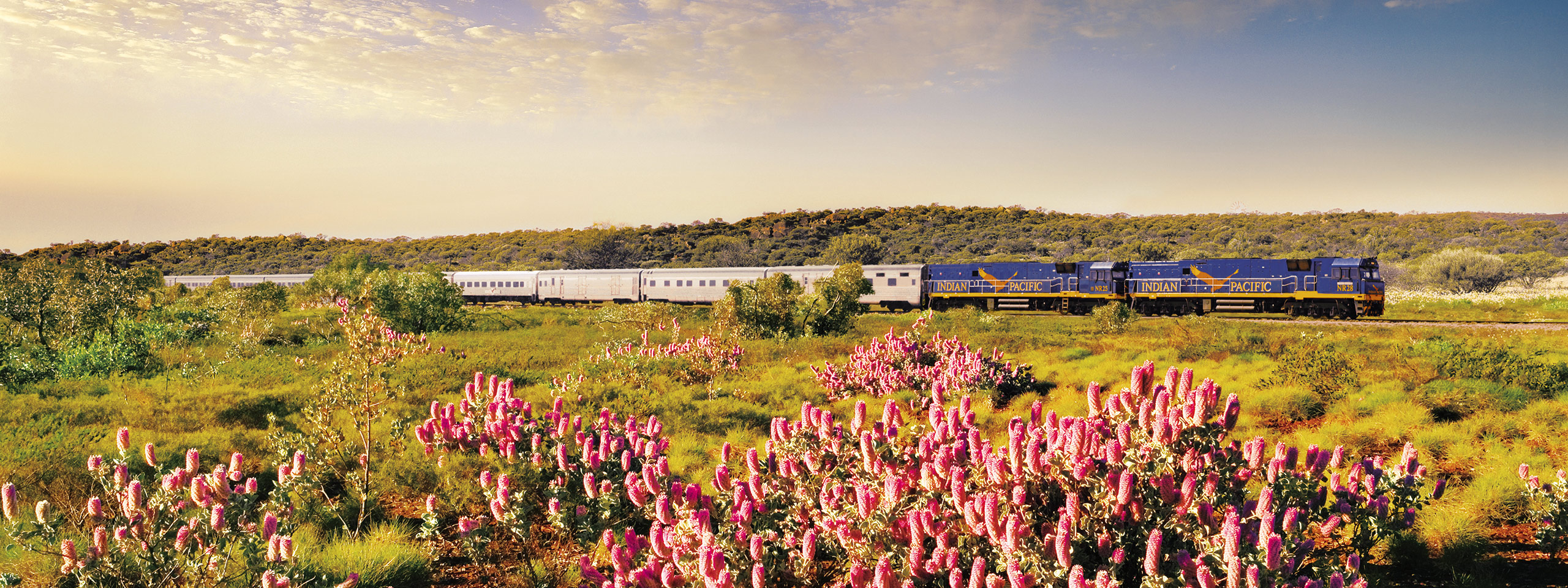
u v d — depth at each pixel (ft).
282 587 16.02
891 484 15.80
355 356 27.86
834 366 57.21
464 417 28.48
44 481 27.68
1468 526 22.62
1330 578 13.65
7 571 19.25
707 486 28.91
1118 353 78.18
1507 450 32.30
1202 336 88.79
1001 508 15.49
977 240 424.87
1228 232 406.41
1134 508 15.21
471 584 20.83
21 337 68.39
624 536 22.00
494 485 23.57
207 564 16.94
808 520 18.21
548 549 22.70
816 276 171.94
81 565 16.15
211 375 62.64
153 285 87.15
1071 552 13.44
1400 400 43.70
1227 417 16.15
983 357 57.00
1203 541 13.93
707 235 485.97
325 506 26.18
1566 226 392.88
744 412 46.37
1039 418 18.93
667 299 191.11
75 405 45.88
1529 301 166.61
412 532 24.53
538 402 47.06
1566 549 21.63
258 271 458.50
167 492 16.79
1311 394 45.91
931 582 15.07
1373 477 18.13
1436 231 399.03
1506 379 48.62
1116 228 445.78
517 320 143.02
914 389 53.42
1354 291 133.59
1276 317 139.95
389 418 40.63
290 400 49.19
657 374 58.95
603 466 22.85
